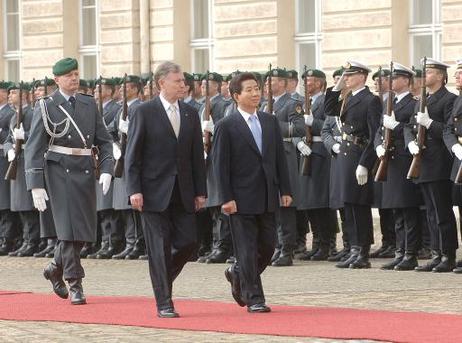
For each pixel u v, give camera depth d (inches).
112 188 1503.4
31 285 1214.9
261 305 970.1
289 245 1352.1
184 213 983.6
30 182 1059.9
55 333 906.7
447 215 1241.4
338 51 1974.7
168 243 973.8
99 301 1062.4
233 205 973.2
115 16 2256.4
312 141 1385.3
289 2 2062.0
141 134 975.6
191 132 986.1
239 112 987.3
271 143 985.5
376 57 1939.0
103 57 2278.5
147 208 973.8
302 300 1045.8
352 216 1299.2
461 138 1204.5
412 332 861.8
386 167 1266.0
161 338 873.5
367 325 895.7
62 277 1077.8
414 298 1042.7
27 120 1553.9
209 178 1395.2
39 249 1592.0
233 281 991.6
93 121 1075.3
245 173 977.5
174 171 977.5
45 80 1568.7
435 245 1253.1
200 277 1245.7
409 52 1934.1
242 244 975.6
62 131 1060.5
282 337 861.2
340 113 1298.0
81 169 1064.8
